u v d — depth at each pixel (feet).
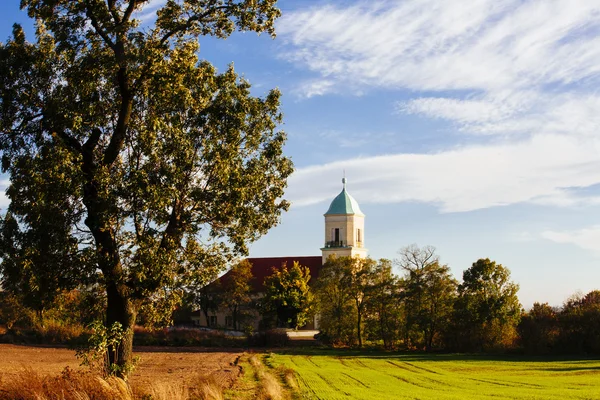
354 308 316.81
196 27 88.07
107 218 80.33
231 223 92.43
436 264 303.07
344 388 119.65
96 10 82.99
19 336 245.65
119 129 85.35
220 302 355.56
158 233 85.20
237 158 89.71
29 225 81.51
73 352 204.74
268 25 88.69
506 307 288.92
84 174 81.92
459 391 123.54
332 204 402.93
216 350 253.44
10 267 82.07
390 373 169.58
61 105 80.84
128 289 86.38
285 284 342.03
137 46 81.05
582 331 272.92
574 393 120.88
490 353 281.54
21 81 82.89
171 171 81.66
